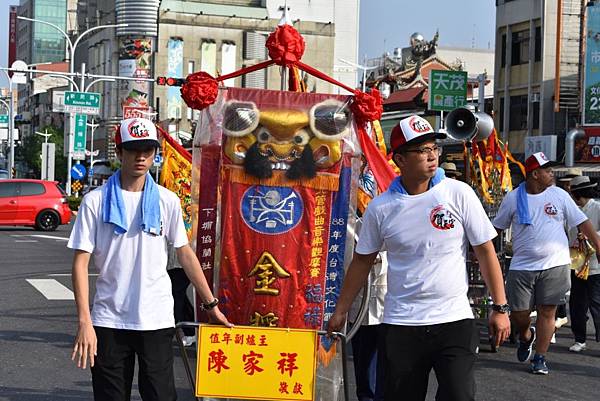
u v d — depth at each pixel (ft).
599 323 35.19
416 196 16.92
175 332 18.62
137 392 26.32
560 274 29.48
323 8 279.28
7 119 258.78
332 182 20.29
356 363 24.18
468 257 33.12
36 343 33.40
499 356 32.99
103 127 280.10
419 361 16.79
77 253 16.96
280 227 20.27
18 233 92.79
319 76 21.43
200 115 20.30
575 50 126.21
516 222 29.73
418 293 16.71
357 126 20.52
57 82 392.68
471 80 160.45
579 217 29.55
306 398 19.44
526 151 126.72
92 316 17.12
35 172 304.50
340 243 20.39
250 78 264.72
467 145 35.22
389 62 206.69
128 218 17.06
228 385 19.40
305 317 20.35
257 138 20.20
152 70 261.03
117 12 266.16
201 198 20.30
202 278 18.01
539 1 136.98
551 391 27.86
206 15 262.88
